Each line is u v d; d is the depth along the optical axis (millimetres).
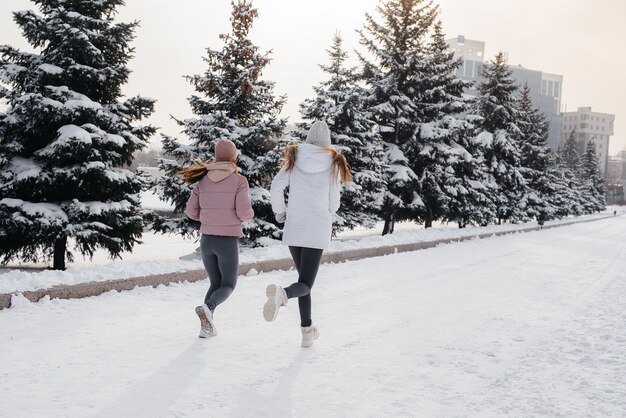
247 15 13922
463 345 5199
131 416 3156
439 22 24062
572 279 10531
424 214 22734
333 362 4461
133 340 4816
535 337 5617
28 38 10750
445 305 7254
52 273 6637
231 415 3254
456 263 12414
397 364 4488
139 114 11602
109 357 4289
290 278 8906
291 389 3770
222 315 6062
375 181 17188
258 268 9289
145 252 15820
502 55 32531
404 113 21062
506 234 26688
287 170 4746
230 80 14172
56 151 10125
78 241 10898
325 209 4695
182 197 12945
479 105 32344
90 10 11383
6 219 10062
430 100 22797
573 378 4262
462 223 27516
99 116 10688
